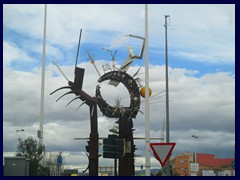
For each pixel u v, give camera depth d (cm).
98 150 3962
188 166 9000
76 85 3984
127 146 4028
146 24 3228
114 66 4134
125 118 4072
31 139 4175
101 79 4075
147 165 2870
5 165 2784
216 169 8762
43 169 4288
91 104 4006
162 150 1772
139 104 4100
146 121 3005
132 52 4166
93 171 3906
